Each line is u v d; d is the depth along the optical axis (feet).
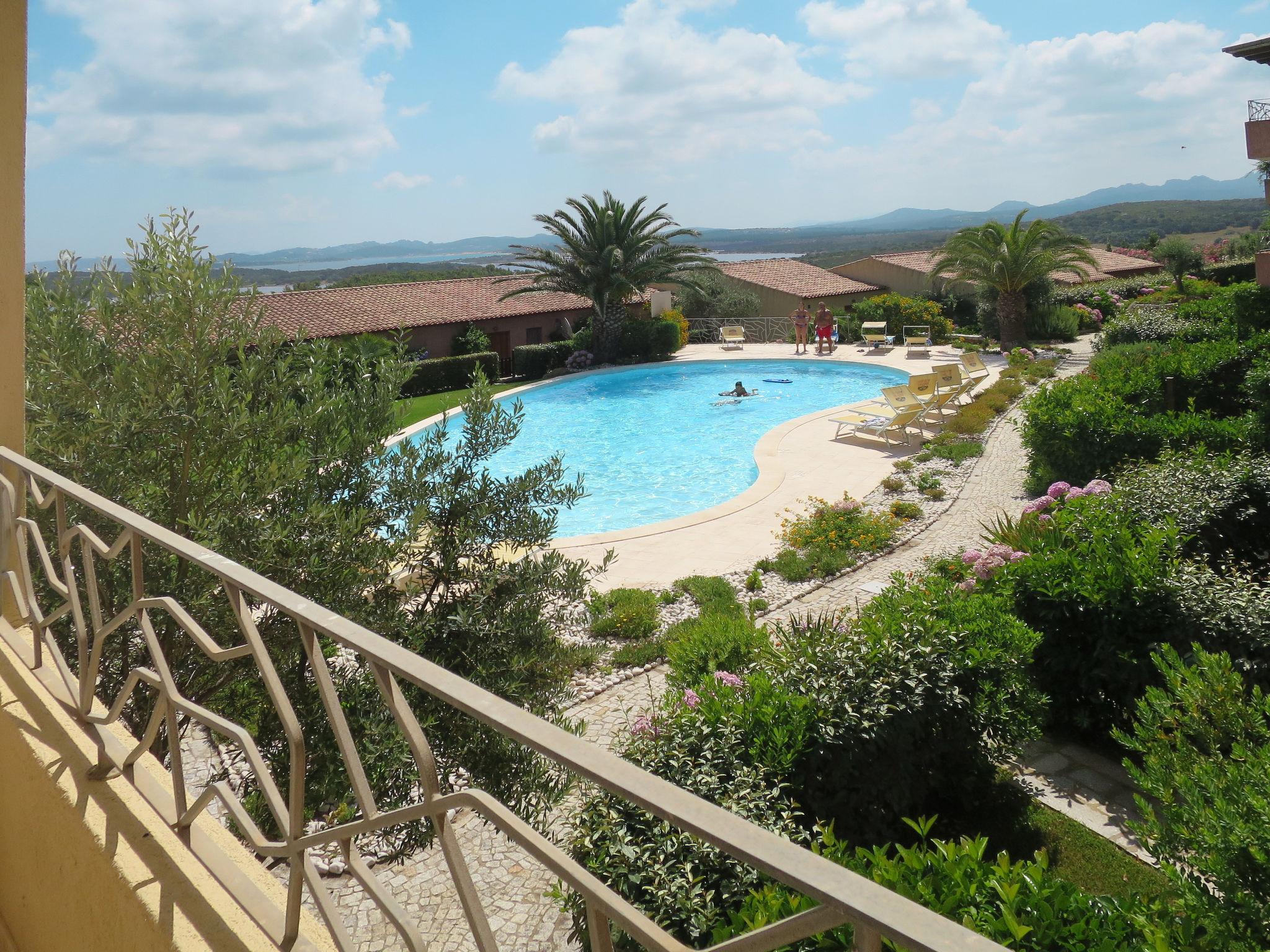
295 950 5.99
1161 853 14.98
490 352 107.14
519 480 21.58
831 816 18.61
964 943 2.42
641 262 115.85
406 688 18.02
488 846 20.66
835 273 156.97
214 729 6.63
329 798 17.01
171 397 16.16
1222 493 30.78
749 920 12.09
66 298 16.96
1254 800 12.84
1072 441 45.68
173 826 7.50
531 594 20.85
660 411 89.76
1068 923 11.71
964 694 21.15
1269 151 69.15
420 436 72.90
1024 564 25.89
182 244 17.26
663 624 34.32
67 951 8.29
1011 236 108.78
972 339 119.75
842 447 65.92
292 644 17.48
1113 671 23.98
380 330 104.12
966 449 60.08
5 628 11.14
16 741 9.05
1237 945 12.12
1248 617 22.71
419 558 20.83
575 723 26.73
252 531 16.63
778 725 18.21
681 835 14.62
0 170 10.64
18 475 10.85
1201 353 55.36
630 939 14.21
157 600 7.04
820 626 22.65
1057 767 23.68
